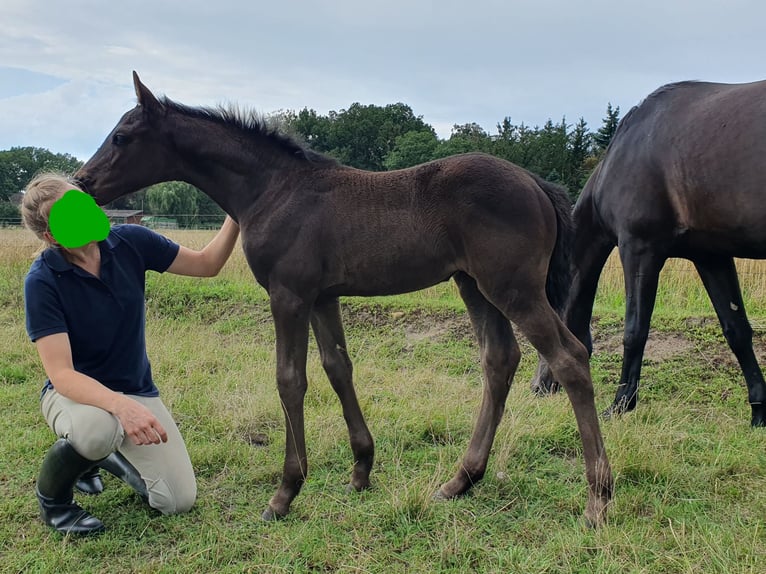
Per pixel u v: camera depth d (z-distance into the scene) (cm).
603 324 557
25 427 360
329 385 412
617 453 285
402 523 243
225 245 295
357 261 247
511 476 283
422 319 627
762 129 300
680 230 346
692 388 416
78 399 226
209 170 270
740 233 317
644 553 218
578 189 3472
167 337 568
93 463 243
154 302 746
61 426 238
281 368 252
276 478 295
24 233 1391
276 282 251
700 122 326
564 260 253
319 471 300
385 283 251
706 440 319
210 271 297
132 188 278
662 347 495
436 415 355
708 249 345
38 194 235
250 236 257
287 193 255
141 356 270
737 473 282
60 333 235
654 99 358
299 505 264
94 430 233
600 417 363
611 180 371
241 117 268
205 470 302
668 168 339
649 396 411
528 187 238
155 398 270
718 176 315
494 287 236
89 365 256
